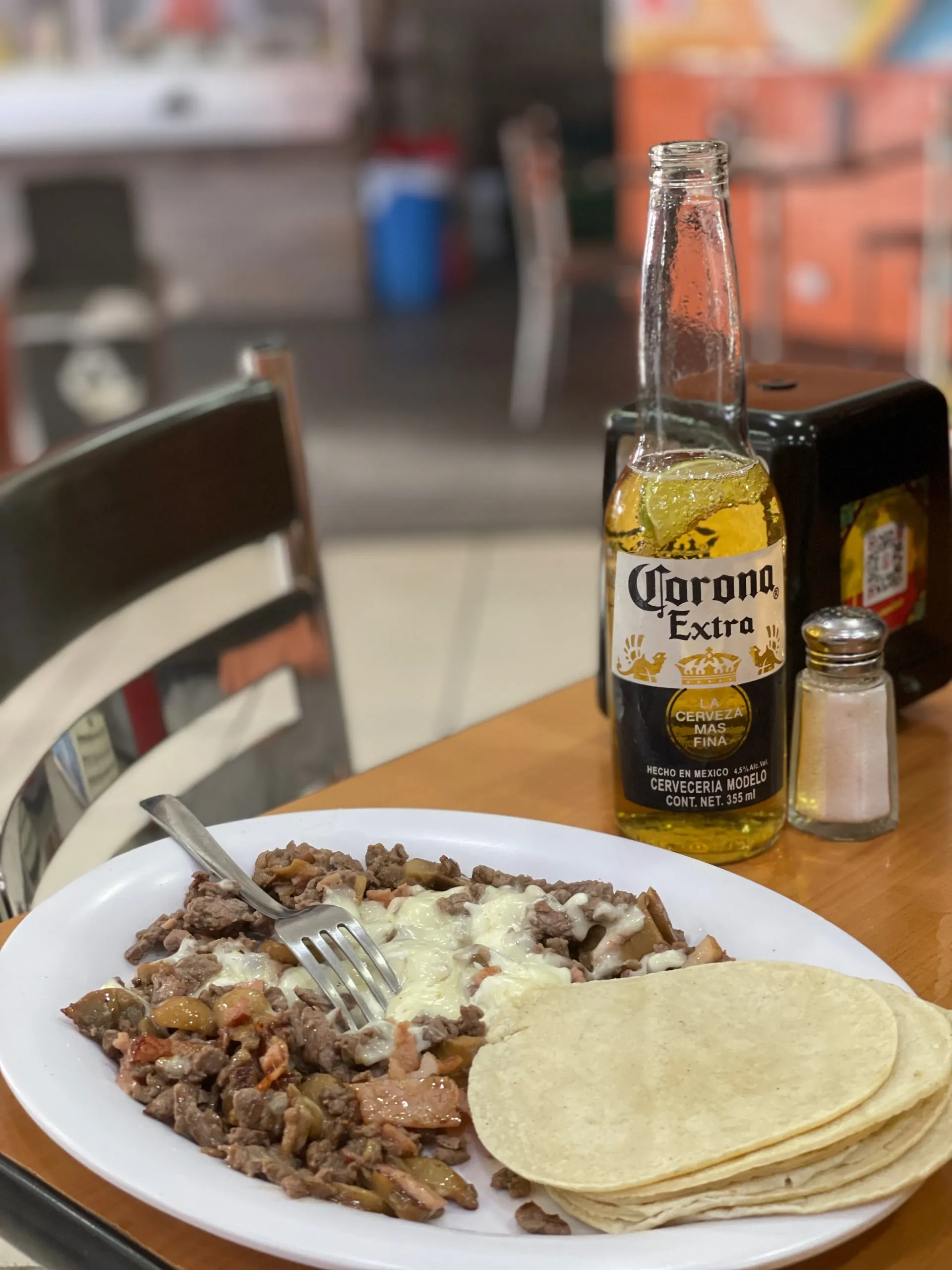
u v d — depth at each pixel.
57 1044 0.56
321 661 1.11
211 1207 0.46
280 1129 0.51
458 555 3.65
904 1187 0.46
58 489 0.91
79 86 6.11
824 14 4.92
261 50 6.12
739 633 0.67
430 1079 0.54
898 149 4.10
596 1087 0.50
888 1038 0.51
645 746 0.70
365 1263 0.43
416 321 6.52
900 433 0.81
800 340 5.32
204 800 1.02
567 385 5.33
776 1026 0.53
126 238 4.59
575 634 3.08
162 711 0.99
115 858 0.69
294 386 1.09
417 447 4.68
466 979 0.60
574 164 7.59
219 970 0.61
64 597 0.90
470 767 0.84
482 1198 0.51
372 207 6.70
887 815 0.74
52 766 0.88
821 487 0.76
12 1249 1.11
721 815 0.71
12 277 5.19
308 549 1.10
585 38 7.71
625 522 0.67
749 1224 0.45
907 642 0.86
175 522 1.00
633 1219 0.46
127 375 4.66
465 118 7.70
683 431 0.71
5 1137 0.55
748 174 4.05
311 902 0.65
